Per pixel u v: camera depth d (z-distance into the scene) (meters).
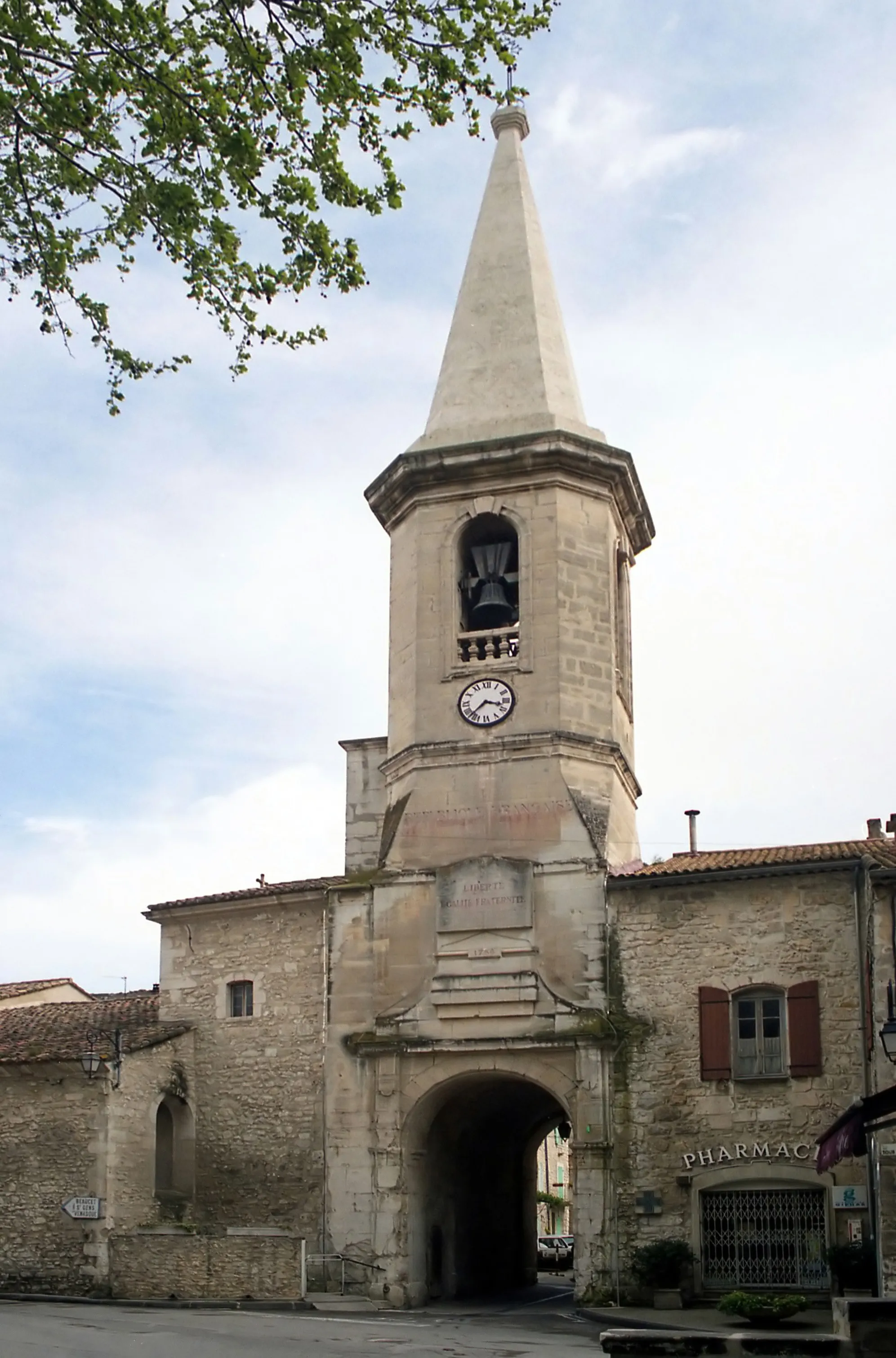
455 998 28.61
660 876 27.84
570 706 30.14
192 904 31.86
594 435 32.31
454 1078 28.41
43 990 38.66
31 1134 28.75
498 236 34.59
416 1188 28.69
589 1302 26.27
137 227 14.41
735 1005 27.20
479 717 30.39
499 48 14.38
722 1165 26.33
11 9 13.36
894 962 23.42
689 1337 15.53
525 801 29.61
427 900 29.58
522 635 30.66
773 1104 26.36
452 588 31.28
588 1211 26.77
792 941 26.97
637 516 33.72
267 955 31.03
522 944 28.58
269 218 14.64
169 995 31.75
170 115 14.08
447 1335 21.09
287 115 14.34
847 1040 26.19
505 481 31.42
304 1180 29.31
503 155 35.78
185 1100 30.45
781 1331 20.95
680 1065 27.08
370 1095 28.92
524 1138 35.91
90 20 13.66
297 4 13.90
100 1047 29.25
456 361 33.41
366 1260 28.09
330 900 30.39
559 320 34.19
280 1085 30.08
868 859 26.19
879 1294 22.11
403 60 14.26
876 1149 23.33
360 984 29.73
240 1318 23.09
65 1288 27.53
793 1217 25.92
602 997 27.84
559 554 30.84
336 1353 17.64
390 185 14.77
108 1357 16.78
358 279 15.04
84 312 14.77
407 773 30.77
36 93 13.62
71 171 14.31
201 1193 30.06
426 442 32.44
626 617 33.81
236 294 14.88
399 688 31.59
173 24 14.13
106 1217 27.75
